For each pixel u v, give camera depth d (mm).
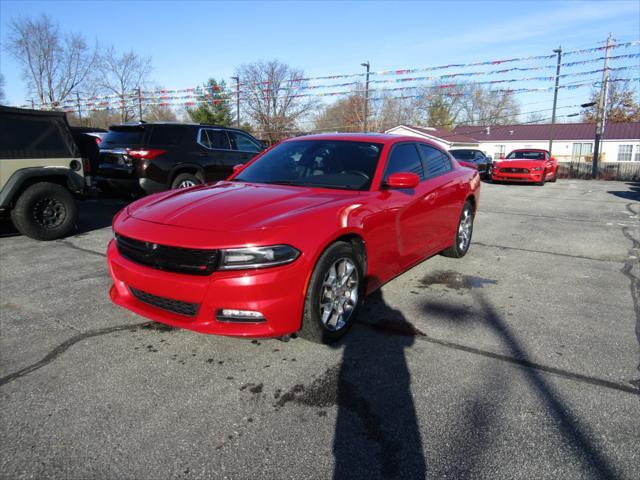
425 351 3096
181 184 8438
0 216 6250
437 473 1988
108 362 2930
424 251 4484
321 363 2920
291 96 28406
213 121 39281
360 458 2078
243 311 2688
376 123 46062
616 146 37281
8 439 2201
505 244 6535
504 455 2098
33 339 3252
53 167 6348
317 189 3607
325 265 2945
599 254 5969
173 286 2746
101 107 29094
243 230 2729
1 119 5945
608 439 2213
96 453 2111
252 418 2363
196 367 2871
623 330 3500
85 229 7219
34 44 39812
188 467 2023
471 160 20094
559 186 17562
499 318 3693
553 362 2969
